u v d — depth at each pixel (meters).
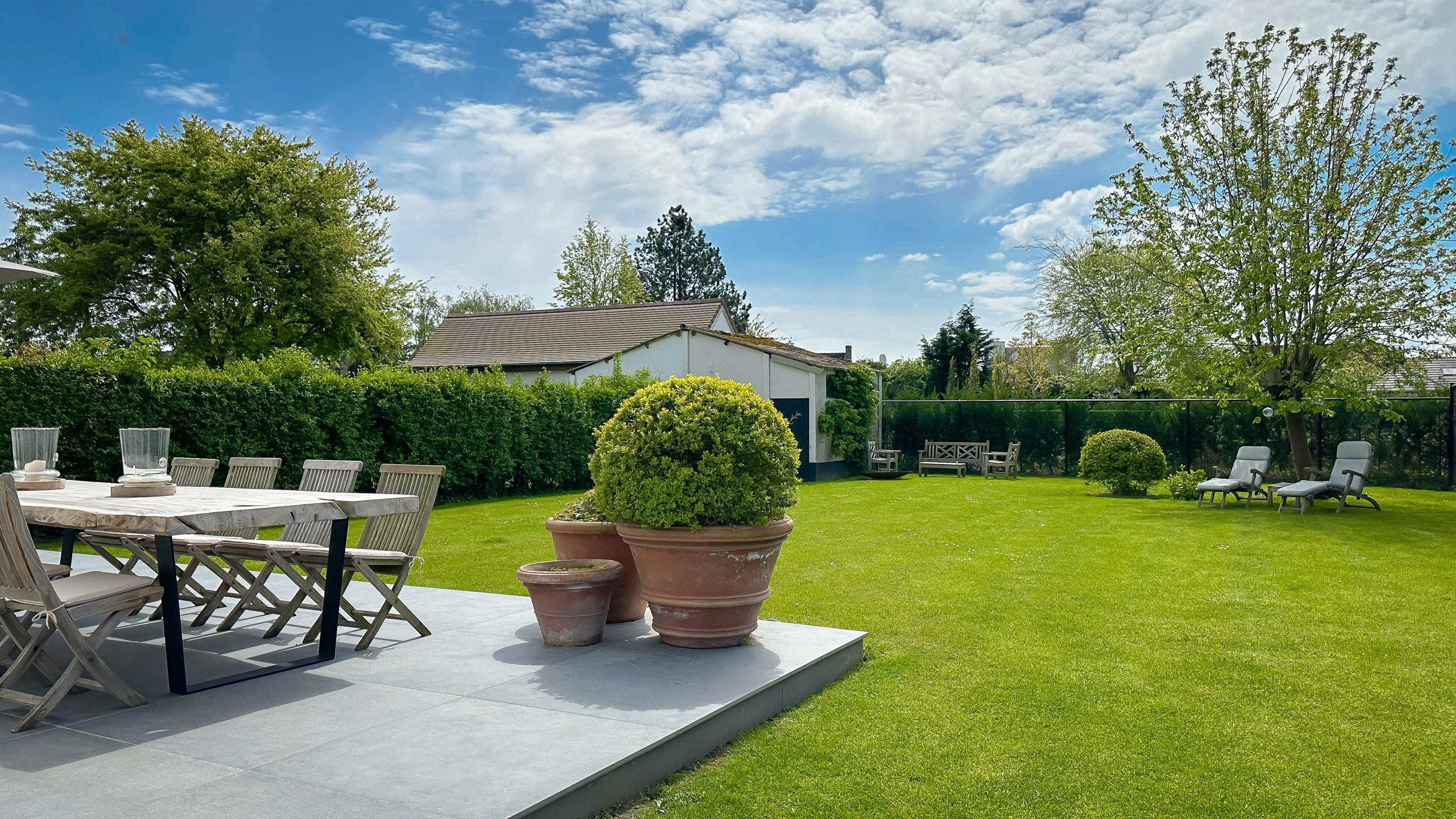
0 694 3.64
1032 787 3.38
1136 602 6.73
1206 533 10.64
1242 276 14.37
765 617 6.26
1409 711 4.28
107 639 5.23
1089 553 9.11
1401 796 3.33
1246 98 14.96
